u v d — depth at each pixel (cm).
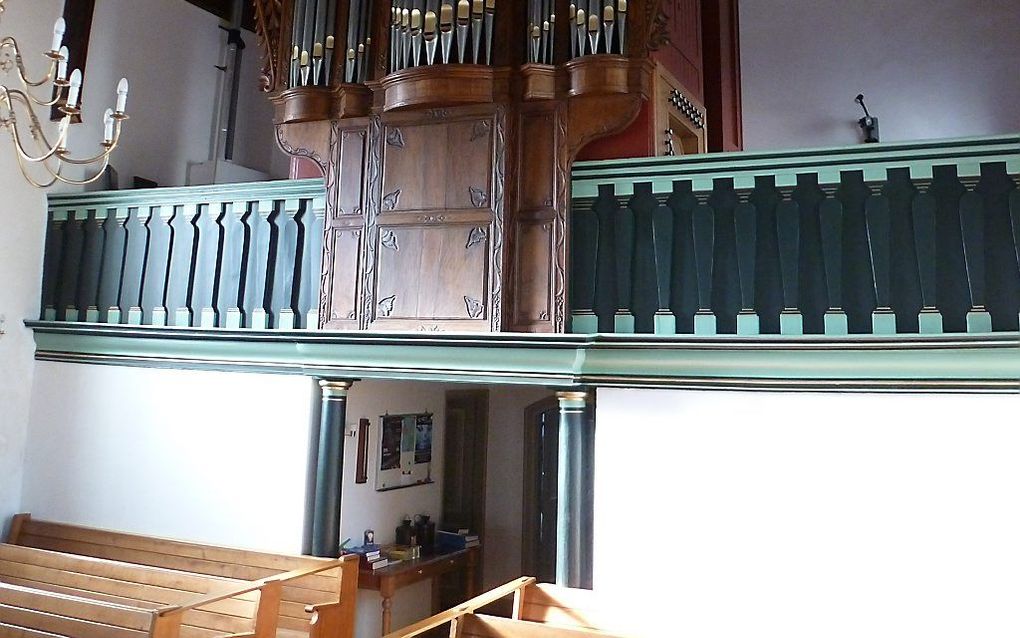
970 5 800
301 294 582
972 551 419
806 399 457
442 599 756
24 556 537
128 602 495
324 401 570
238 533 588
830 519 446
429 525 732
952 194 440
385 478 700
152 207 647
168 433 621
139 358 635
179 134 834
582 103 508
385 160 550
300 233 588
